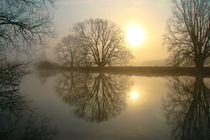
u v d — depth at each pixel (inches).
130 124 180.2
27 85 502.6
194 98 310.2
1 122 184.7
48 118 198.8
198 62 828.0
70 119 195.9
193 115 213.0
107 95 347.9
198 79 625.0
